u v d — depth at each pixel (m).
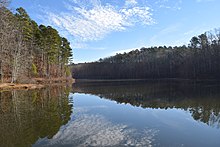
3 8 35.41
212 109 19.05
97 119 15.22
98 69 150.50
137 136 11.13
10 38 39.62
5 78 41.38
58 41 64.25
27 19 49.03
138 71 124.75
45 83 53.19
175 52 109.88
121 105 22.31
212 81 62.59
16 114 16.27
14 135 11.02
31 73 52.19
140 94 33.25
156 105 22.08
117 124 13.73
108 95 32.56
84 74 156.75
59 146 9.51
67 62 76.88
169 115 16.86
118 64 142.25
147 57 126.00
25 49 46.06
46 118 15.07
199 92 33.00
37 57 60.22
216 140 10.59
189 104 22.12
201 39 81.81
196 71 78.75
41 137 10.73
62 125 13.23
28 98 25.23
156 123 14.16
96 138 10.72
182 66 92.50
